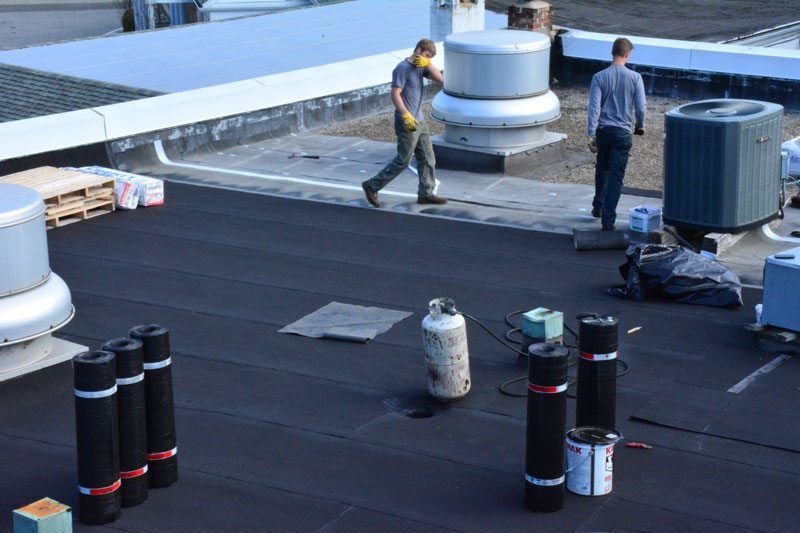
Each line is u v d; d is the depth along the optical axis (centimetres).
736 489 761
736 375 936
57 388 938
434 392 884
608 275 1194
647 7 3528
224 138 1800
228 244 1317
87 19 6116
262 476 791
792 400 888
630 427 850
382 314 1089
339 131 1934
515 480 779
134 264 1254
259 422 874
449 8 2388
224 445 838
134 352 732
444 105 1647
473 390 921
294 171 1662
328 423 870
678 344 1004
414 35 2702
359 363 980
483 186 1577
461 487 771
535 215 1425
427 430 855
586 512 736
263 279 1201
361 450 826
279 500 759
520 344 1009
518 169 1650
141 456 749
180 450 830
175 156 1731
